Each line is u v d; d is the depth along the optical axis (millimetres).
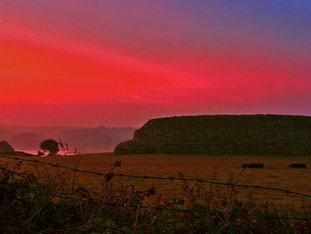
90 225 4344
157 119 101312
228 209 5141
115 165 5598
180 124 96938
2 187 5031
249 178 25234
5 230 4043
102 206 5105
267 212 5547
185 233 4750
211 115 99938
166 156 71688
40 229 4367
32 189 5121
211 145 84812
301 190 18062
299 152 80188
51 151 72188
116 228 4309
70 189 5539
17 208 4633
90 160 51844
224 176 26234
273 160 58312
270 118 95750
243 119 96438
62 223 4531
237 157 68375
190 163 48375
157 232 4668
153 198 8875
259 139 87125
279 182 22562
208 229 4777
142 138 95312
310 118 95688
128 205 5094
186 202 6797
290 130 89625
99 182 15969
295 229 5227
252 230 5000
